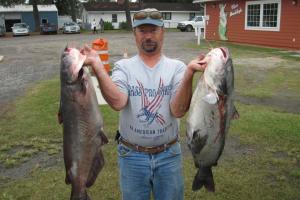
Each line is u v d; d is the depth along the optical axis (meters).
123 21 32.09
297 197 2.60
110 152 3.28
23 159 3.21
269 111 4.50
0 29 23.94
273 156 3.21
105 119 4.11
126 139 1.77
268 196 2.61
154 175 1.79
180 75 1.71
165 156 1.76
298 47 11.09
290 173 2.89
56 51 12.72
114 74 1.71
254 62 8.76
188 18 33.12
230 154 3.25
